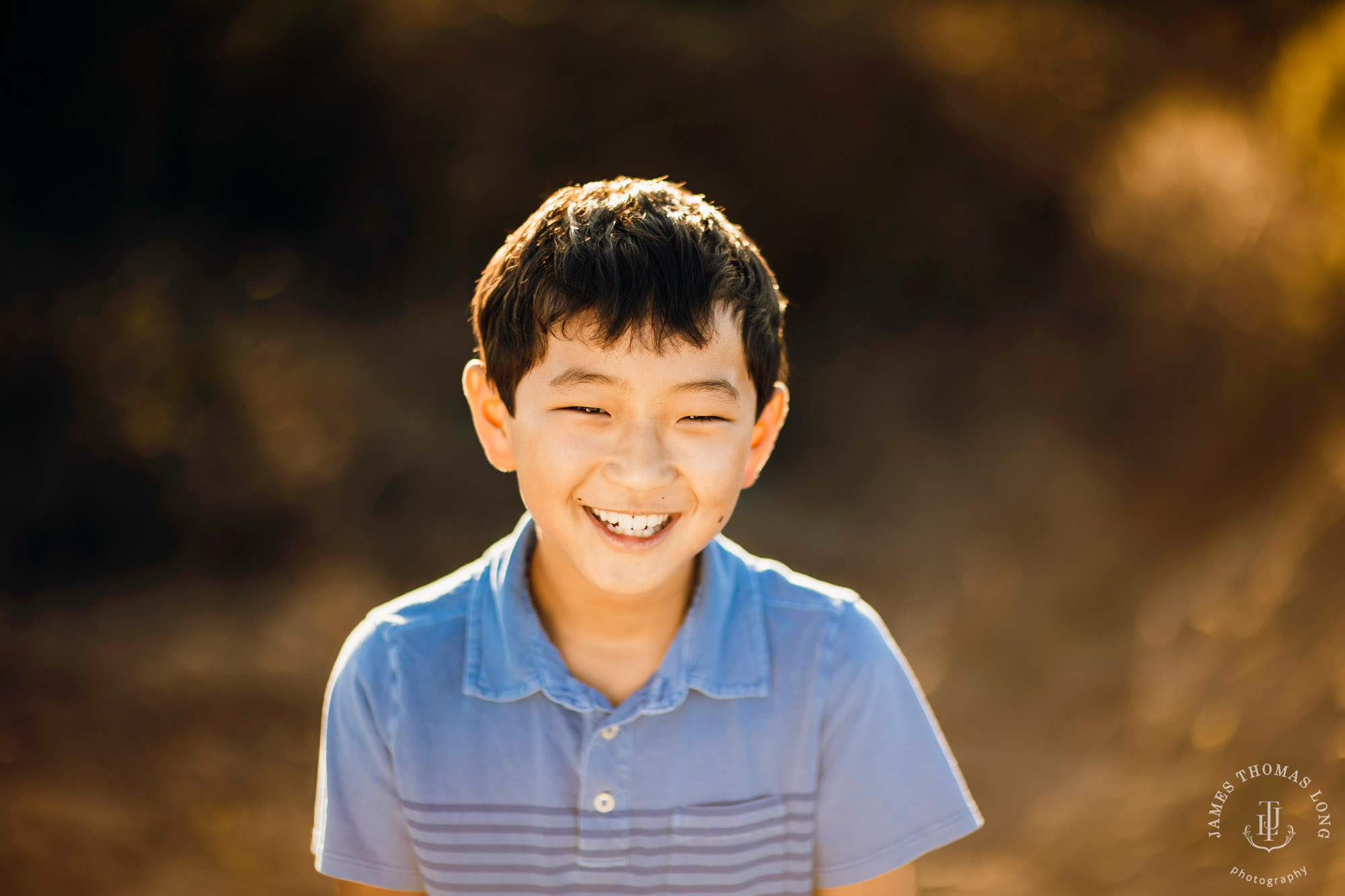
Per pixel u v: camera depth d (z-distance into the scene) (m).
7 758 3.90
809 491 7.67
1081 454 6.62
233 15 7.61
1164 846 3.26
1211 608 4.60
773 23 8.11
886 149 8.21
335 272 8.03
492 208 8.26
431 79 8.00
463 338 7.98
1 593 5.50
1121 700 4.37
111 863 3.28
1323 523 4.44
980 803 3.75
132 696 4.47
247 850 3.38
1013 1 7.81
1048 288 7.70
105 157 7.48
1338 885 2.87
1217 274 6.45
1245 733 3.72
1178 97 7.12
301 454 6.77
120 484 6.25
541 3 8.02
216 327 7.00
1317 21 6.41
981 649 5.08
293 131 7.91
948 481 7.07
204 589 5.76
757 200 8.45
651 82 8.12
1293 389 5.66
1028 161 7.80
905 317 8.34
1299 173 6.26
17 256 6.94
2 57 7.23
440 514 6.97
